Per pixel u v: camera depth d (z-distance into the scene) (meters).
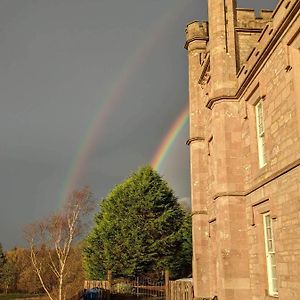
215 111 17.11
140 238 38.16
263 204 13.98
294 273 11.39
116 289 30.66
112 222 39.12
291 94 11.81
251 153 15.28
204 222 22.28
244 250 15.52
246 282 15.17
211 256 20.55
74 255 46.84
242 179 16.20
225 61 17.27
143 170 41.31
